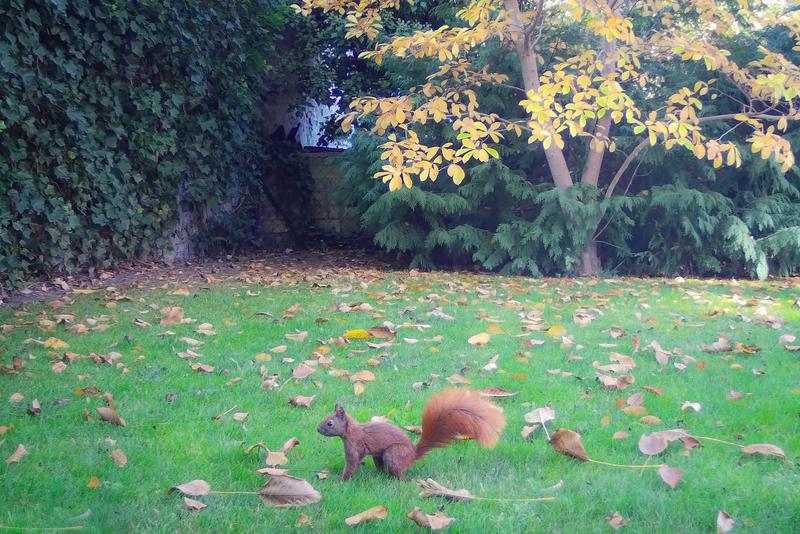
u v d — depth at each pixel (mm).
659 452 3113
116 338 5293
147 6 8656
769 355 4832
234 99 10641
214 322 5910
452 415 2910
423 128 9719
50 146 7758
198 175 10438
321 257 11734
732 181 9656
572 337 5355
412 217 10102
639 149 8773
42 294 7309
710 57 7340
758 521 2502
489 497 2742
